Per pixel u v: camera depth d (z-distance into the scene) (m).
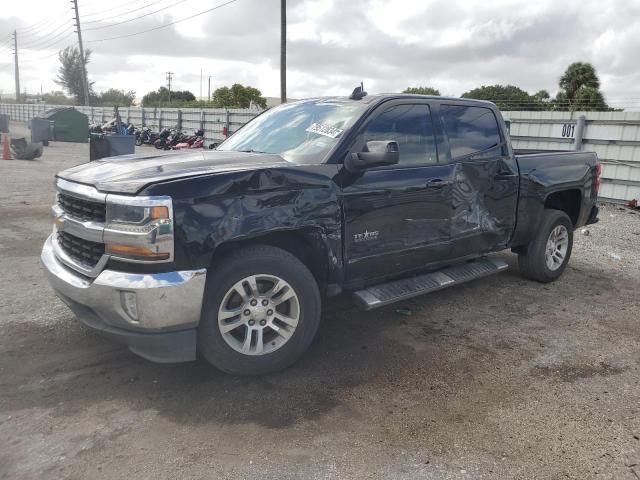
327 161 3.82
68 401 3.28
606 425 3.16
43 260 3.78
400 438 2.99
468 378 3.72
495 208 5.07
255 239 3.58
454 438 3.00
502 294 5.57
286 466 2.73
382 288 4.26
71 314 4.62
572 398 3.47
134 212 3.06
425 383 3.63
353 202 3.88
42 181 12.94
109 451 2.82
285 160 3.89
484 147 5.02
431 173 4.42
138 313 3.10
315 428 3.06
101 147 13.12
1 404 3.23
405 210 4.23
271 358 3.56
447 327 4.66
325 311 4.96
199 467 2.71
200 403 3.29
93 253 3.34
